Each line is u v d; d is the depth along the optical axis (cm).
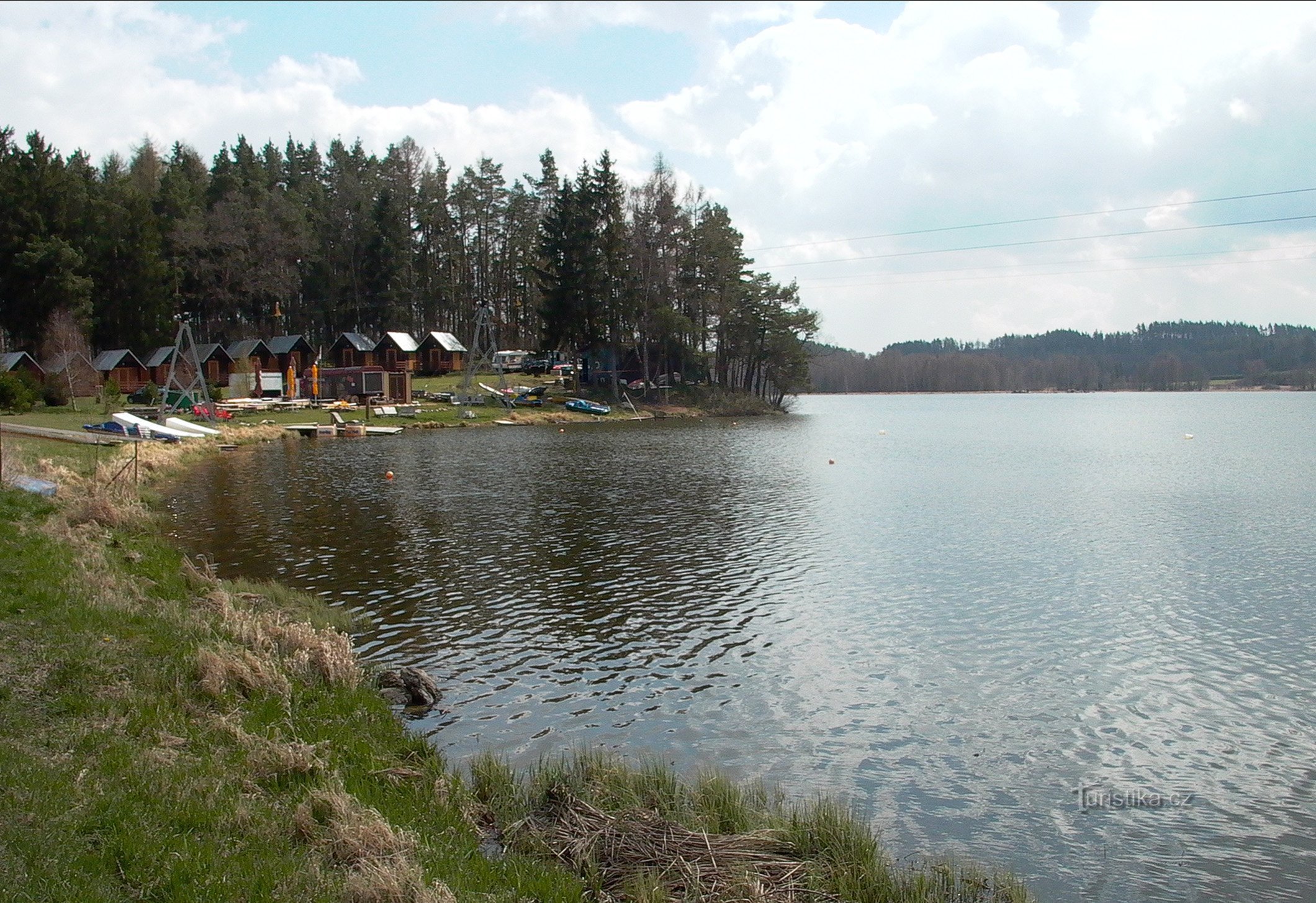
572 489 3778
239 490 3572
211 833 804
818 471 4588
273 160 13075
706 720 1379
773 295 10512
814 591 2145
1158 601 2084
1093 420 10050
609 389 10150
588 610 1955
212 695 1175
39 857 692
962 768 1234
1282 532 2944
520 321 12700
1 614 1306
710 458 5203
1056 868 992
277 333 10956
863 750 1288
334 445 5669
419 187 12006
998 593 2150
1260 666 1656
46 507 2264
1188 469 4853
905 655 1700
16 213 7512
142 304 8381
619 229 9469
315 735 1135
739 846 945
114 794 828
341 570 2261
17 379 5678
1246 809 1134
